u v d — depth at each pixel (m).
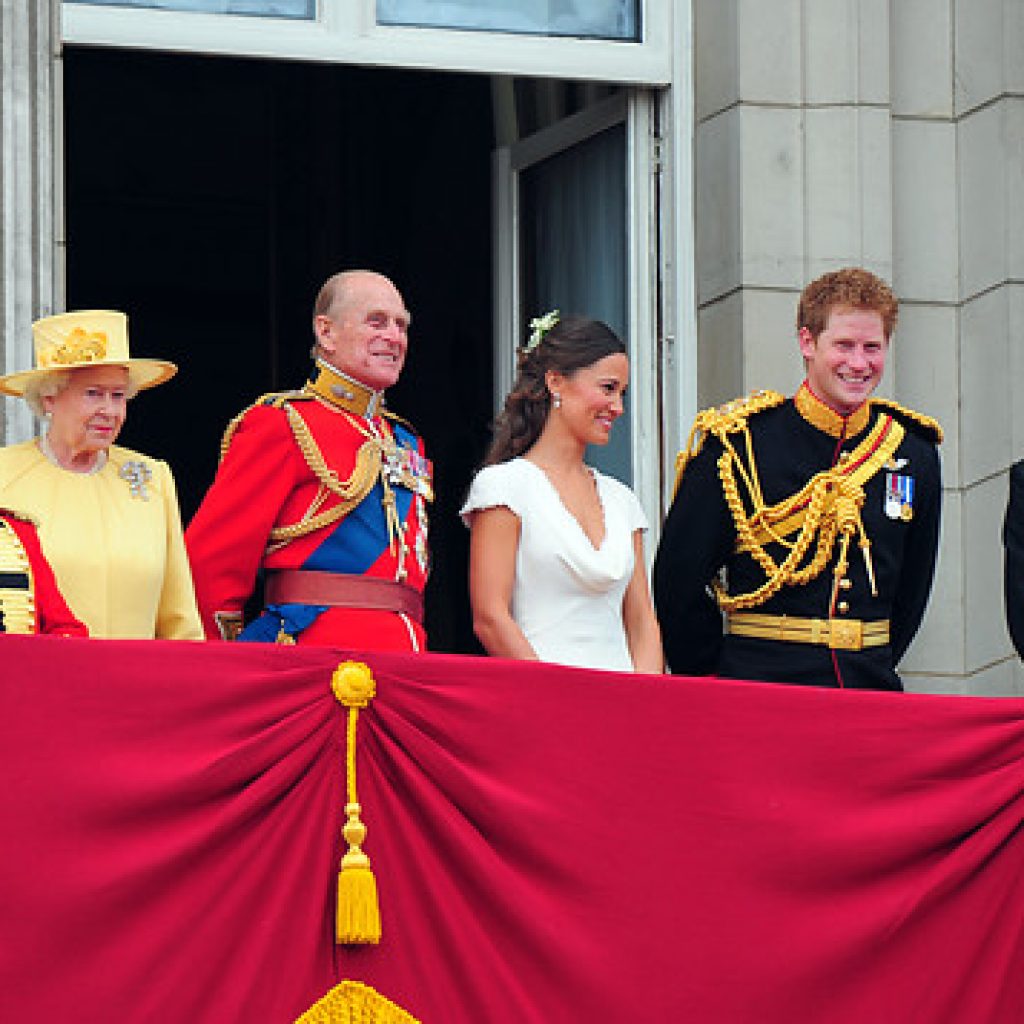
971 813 28.64
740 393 35.75
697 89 36.81
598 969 27.14
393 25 35.78
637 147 36.81
